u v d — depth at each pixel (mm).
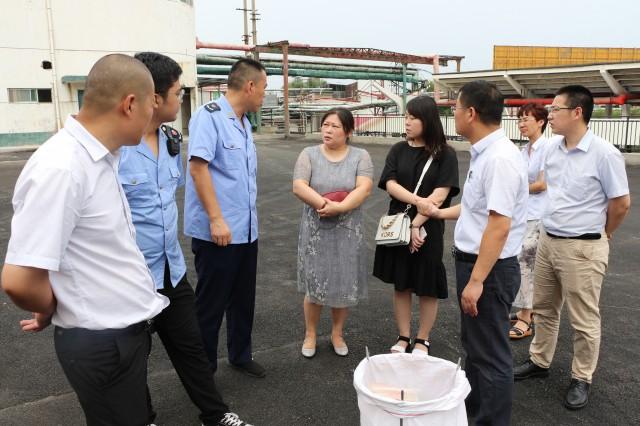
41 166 1580
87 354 1775
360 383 2064
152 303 1951
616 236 6859
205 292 3098
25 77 18641
